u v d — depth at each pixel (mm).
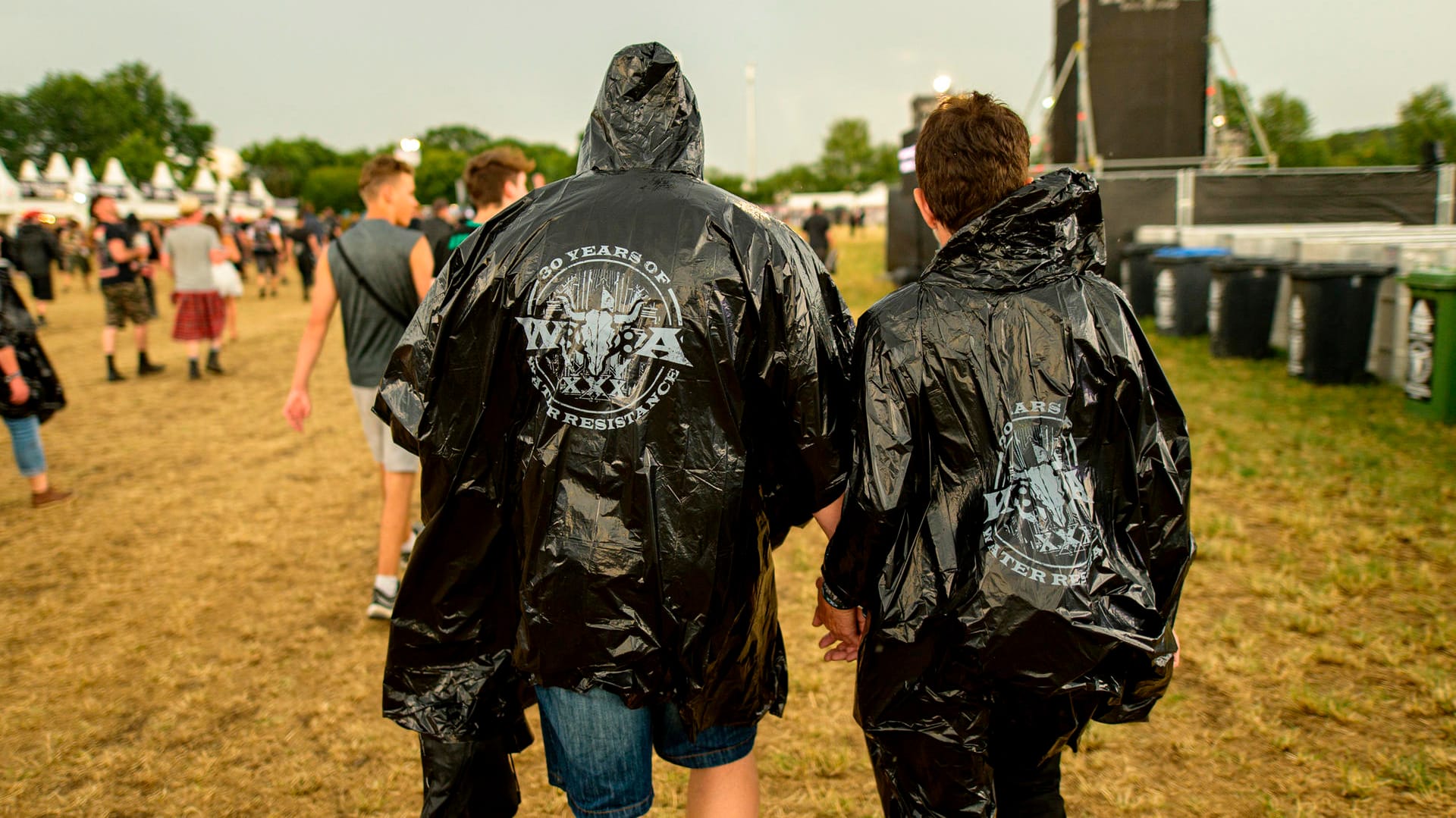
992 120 1665
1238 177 12531
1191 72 13719
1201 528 4434
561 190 1626
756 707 1738
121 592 4191
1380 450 5531
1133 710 1729
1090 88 13734
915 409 1599
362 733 3037
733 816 1806
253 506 5445
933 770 1644
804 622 3787
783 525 1794
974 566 1552
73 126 90062
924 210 1783
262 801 2697
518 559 1621
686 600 1533
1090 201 1608
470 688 1719
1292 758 2691
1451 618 3451
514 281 1559
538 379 1543
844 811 2555
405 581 1697
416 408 1645
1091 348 1578
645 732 1670
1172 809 2506
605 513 1514
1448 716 2848
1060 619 1497
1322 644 3297
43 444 6988
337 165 100375
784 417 1596
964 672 1574
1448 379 6023
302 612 3973
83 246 21516
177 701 3244
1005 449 1564
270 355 11570
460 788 1752
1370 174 12422
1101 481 1603
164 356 11594
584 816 1676
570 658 1540
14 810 2654
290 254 28281
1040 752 1705
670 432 1510
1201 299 9906
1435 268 6383
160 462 6469
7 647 3654
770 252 1555
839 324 1742
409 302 3666
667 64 1642
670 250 1508
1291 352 7680
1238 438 5926
